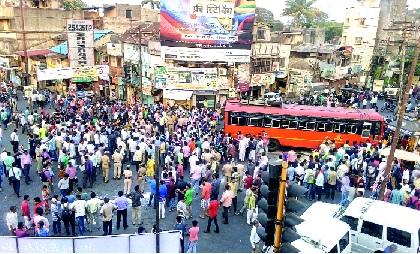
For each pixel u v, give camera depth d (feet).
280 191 20.40
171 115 87.40
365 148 70.18
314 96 129.90
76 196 49.98
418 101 144.66
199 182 59.77
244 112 85.05
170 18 111.24
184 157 68.33
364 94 139.95
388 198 56.65
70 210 46.73
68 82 135.33
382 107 139.23
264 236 21.25
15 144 70.54
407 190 53.52
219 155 65.31
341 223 43.32
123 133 71.72
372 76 174.81
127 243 38.65
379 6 191.62
